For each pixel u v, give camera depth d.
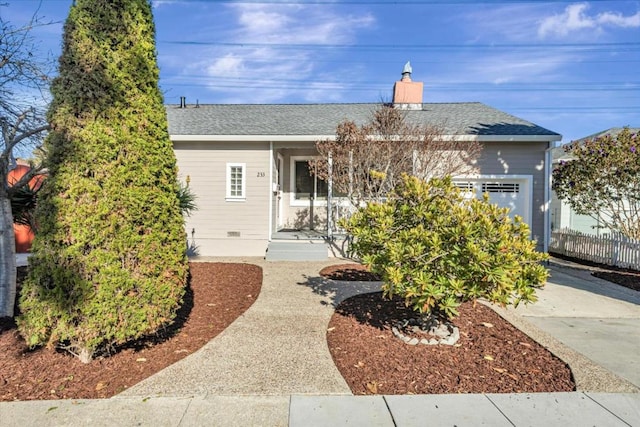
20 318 3.33
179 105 13.33
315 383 3.02
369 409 2.64
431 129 8.70
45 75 4.49
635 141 8.95
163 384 2.98
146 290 3.45
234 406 2.67
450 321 4.60
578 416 2.57
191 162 10.27
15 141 4.35
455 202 4.05
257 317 4.77
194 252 10.23
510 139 9.40
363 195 8.80
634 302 5.89
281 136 9.84
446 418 2.53
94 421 2.48
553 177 10.75
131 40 3.52
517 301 3.45
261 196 10.20
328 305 5.31
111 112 3.32
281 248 9.60
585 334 4.39
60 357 3.40
